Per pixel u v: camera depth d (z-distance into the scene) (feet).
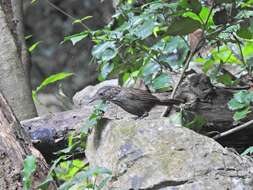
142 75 34.22
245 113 29.94
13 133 26.08
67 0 83.10
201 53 39.24
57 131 33.27
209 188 22.75
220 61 34.94
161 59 33.78
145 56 34.65
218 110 32.81
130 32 32.81
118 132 25.46
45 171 26.03
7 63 37.65
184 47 33.40
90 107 34.19
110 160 25.29
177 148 24.04
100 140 26.55
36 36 83.61
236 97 30.30
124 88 30.89
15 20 39.50
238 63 38.40
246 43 39.11
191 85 33.17
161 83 32.86
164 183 23.15
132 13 36.55
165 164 23.67
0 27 38.19
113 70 35.19
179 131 24.59
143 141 24.66
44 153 33.76
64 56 81.92
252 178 23.21
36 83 82.02
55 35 83.25
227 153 23.94
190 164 23.47
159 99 31.19
